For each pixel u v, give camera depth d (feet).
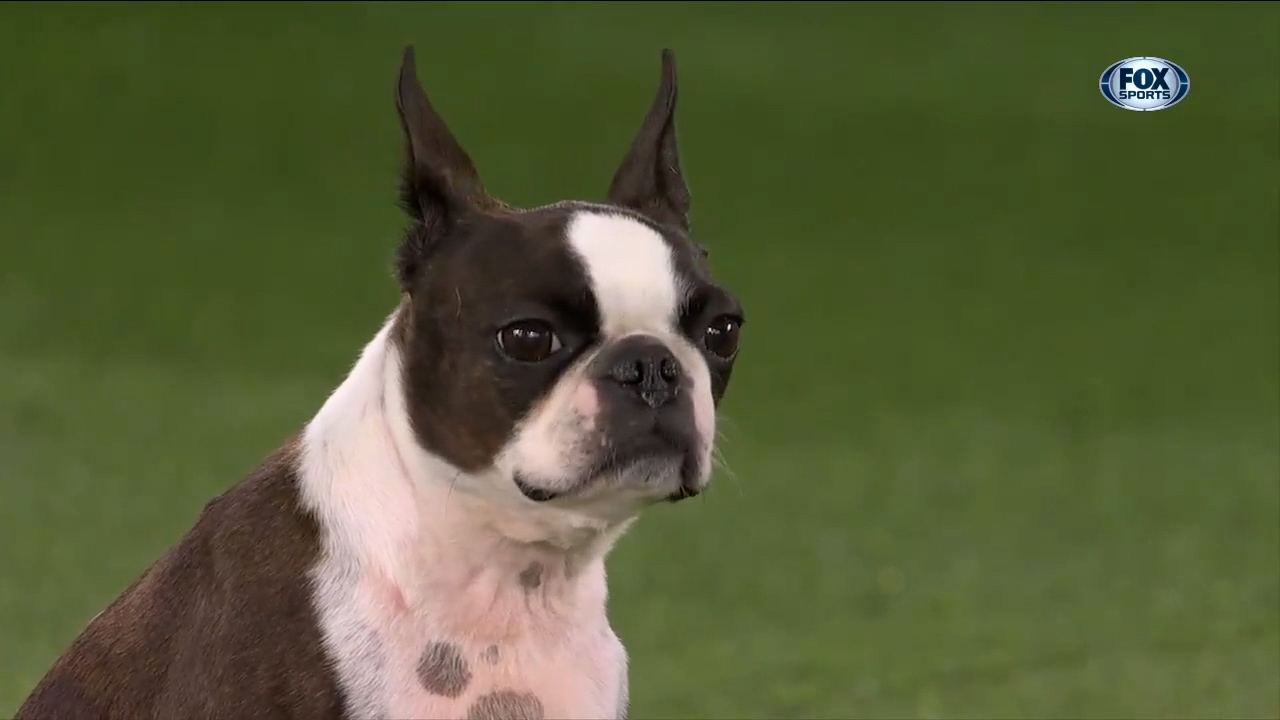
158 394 53.98
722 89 93.50
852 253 74.54
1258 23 103.09
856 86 94.68
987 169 84.79
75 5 96.63
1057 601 40.40
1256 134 88.89
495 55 95.71
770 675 35.19
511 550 18.79
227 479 45.98
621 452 17.88
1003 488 49.42
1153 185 82.99
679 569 42.06
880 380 59.88
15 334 59.67
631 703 33.60
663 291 18.45
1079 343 64.49
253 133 83.87
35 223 71.92
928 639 37.73
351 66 92.32
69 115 84.12
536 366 18.13
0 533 41.14
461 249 18.78
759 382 59.31
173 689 18.89
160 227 72.33
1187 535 45.52
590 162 83.15
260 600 18.60
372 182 79.05
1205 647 37.45
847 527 45.57
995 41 101.86
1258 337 65.16
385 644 18.52
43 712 19.94
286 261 69.15
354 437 19.06
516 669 18.97
